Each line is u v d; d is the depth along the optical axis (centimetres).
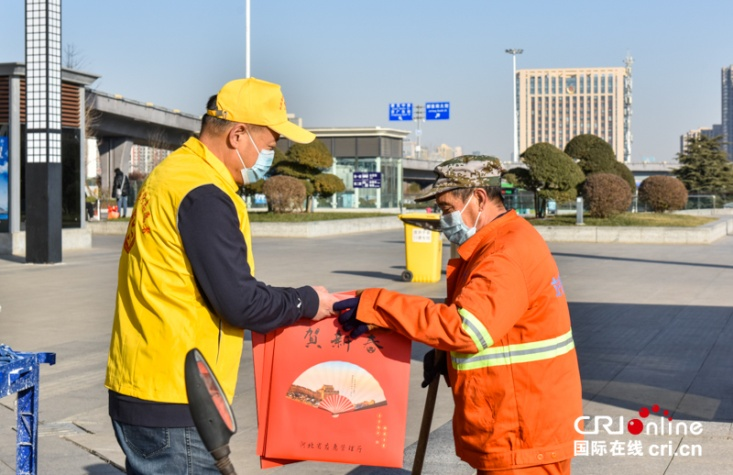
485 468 318
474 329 301
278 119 315
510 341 313
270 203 3866
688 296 1436
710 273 1831
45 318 1188
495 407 314
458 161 337
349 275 1777
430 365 351
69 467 566
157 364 293
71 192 2477
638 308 1294
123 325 303
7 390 315
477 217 336
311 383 327
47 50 1906
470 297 305
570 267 1969
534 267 314
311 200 4347
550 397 313
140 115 5312
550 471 314
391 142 6022
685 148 7162
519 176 3384
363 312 314
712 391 772
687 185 7006
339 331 326
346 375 325
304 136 321
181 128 5984
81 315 1215
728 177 6950
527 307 313
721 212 5834
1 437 629
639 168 9075
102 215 4197
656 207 3884
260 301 294
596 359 914
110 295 1435
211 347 297
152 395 292
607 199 3275
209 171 304
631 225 3106
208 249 286
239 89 311
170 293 293
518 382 312
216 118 309
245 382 816
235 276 287
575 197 3347
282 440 328
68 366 880
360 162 5894
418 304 310
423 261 1658
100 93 4788
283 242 2902
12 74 2231
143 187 307
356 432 324
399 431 323
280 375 328
